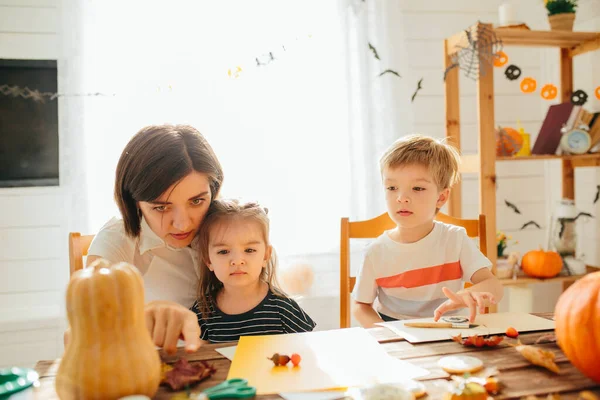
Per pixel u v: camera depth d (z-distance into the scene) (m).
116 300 0.62
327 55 2.16
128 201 1.15
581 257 2.22
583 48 2.11
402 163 1.34
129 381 0.61
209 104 2.07
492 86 1.92
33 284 2.05
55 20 2.03
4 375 0.71
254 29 2.10
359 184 2.19
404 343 0.86
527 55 2.51
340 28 2.14
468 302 0.97
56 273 2.06
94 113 1.97
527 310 2.06
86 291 0.61
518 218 2.54
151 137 1.09
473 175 2.45
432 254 1.39
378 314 1.43
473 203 2.46
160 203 1.08
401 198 1.34
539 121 2.54
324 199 2.17
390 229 1.51
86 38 1.94
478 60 1.90
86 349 0.61
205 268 1.23
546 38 2.01
